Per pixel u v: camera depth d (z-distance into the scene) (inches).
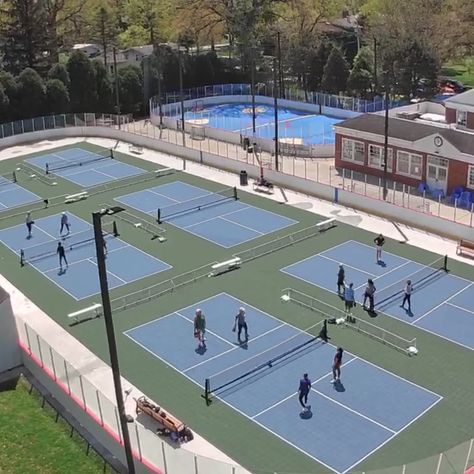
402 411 1003.9
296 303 1325.0
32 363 1139.9
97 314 1311.5
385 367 1111.6
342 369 1107.9
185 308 1326.3
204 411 1022.4
